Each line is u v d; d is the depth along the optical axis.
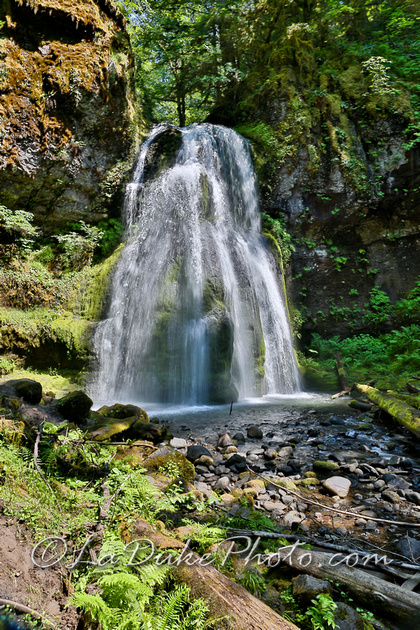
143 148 11.96
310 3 14.16
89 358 9.14
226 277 9.52
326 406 8.09
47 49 9.41
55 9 9.20
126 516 2.38
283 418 6.91
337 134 12.30
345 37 14.51
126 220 11.26
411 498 3.58
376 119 12.12
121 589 1.65
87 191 10.84
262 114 13.30
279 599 2.07
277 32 14.54
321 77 12.97
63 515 2.17
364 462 4.61
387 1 14.48
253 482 3.78
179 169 11.14
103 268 10.41
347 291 13.29
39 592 1.59
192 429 6.03
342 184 12.20
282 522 3.05
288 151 12.38
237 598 1.76
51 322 9.44
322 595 1.92
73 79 9.51
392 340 11.95
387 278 13.02
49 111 9.58
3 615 1.38
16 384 4.53
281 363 10.70
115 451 3.52
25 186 9.78
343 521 3.13
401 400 6.92
